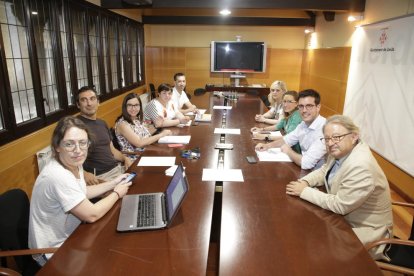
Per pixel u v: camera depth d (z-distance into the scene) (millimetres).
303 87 7844
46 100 3438
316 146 2191
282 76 8133
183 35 8023
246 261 1216
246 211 1602
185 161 2338
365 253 1282
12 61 2793
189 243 1328
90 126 2547
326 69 6164
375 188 1603
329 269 1180
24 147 2809
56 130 1469
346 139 1645
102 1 4758
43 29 3305
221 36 7973
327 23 6262
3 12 2658
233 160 2369
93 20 4656
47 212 1477
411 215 3057
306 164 2188
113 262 1207
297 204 1688
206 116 3920
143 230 1420
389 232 1688
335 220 1536
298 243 1340
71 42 3809
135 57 7145
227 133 3178
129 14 6406
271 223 1493
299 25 7273
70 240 1348
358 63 4656
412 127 3172
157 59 8156
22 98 2957
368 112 4246
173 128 3395
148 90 7918
